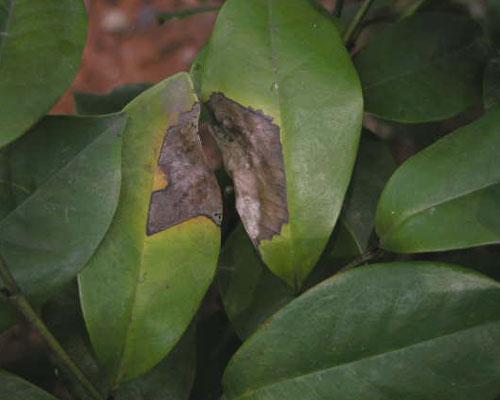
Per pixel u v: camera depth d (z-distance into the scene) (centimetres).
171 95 66
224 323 78
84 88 140
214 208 66
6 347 92
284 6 67
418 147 85
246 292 71
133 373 66
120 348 66
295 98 67
